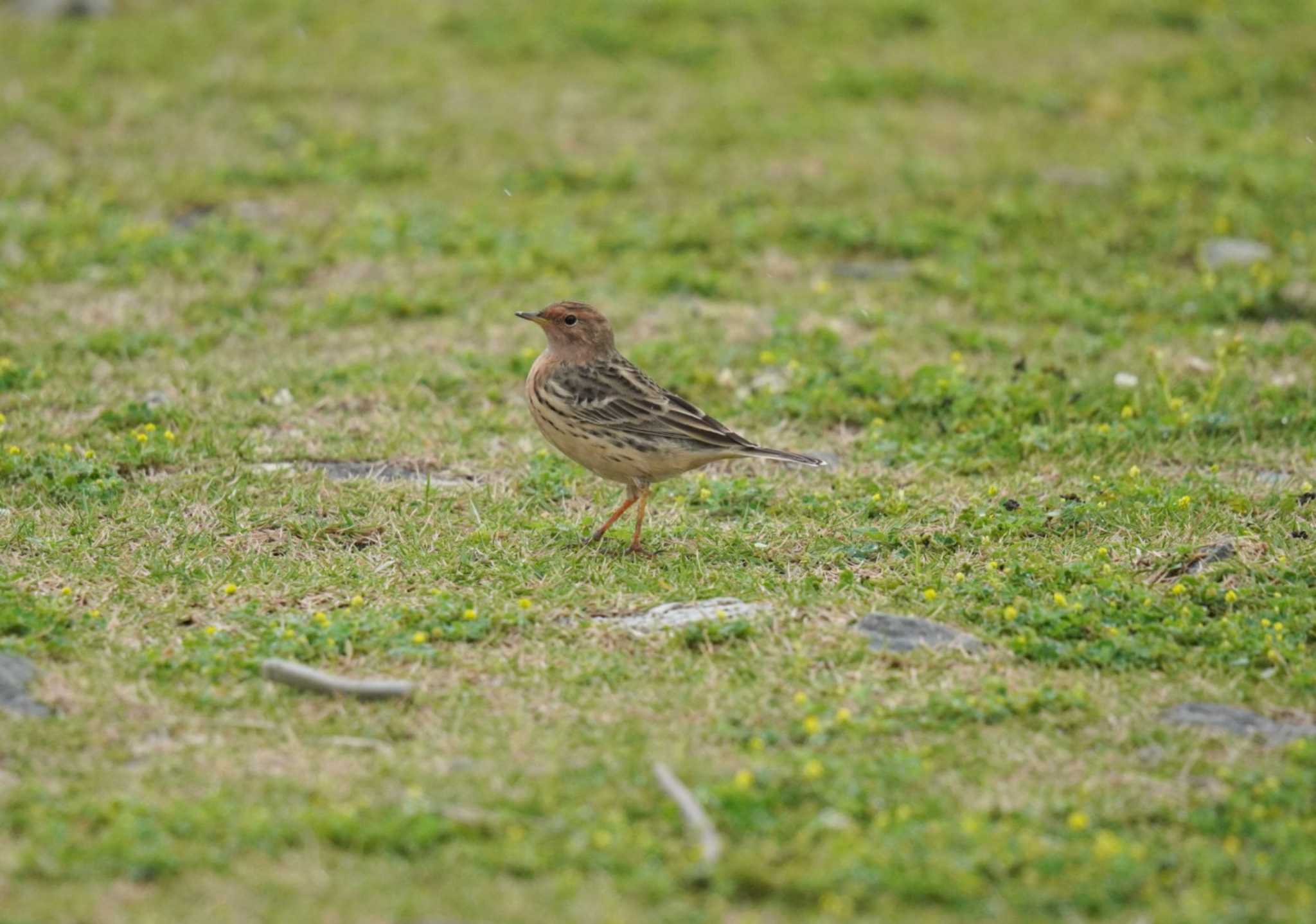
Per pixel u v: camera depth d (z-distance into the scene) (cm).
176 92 2548
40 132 2384
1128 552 1240
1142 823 873
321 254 2011
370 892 782
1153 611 1125
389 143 2405
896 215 2194
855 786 885
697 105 2608
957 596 1163
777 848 827
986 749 948
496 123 2511
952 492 1371
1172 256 2066
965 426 1541
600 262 2033
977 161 2375
